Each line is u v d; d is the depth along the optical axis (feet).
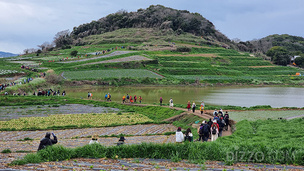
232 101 220.02
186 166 49.19
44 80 306.96
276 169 46.70
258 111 153.17
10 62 430.61
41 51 645.92
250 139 73.26
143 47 566.77
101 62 423.64
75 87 315.78
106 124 130.52
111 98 230.48
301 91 303.48
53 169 44.50
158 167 47.24
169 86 340.18
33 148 80.18
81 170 44.50
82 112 160.25
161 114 159.33
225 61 535.19
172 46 595.47
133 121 138.82
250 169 46.80
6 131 114.21
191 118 138.41
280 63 578.66
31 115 147.43
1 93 209.15
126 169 45.98
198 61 510.17
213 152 54.95
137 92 278.05
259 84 385.50
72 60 445.78
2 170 42.93
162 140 95.30
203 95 256.73
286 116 132.77
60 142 91.35
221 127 92.58
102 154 56.03
